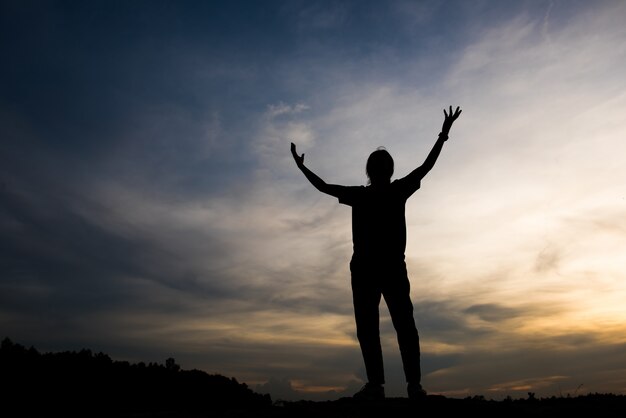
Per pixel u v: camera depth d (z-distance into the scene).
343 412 3.90
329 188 4.80
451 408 3.94
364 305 4.47
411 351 4.36
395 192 4.58
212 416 4.04
